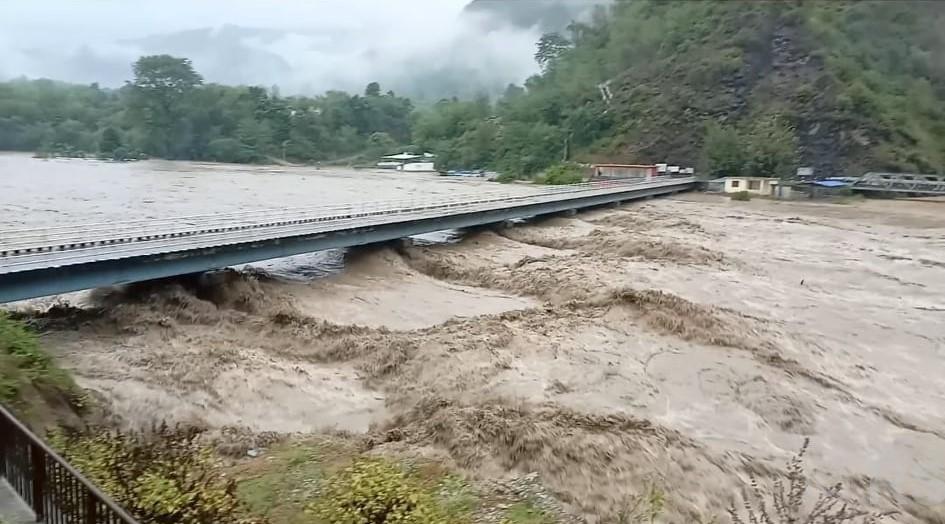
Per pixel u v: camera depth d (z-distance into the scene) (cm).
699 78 12462
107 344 2538
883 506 1753
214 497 1267
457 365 2422
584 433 1919
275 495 1576
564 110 14112
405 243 4634
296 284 3647
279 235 3566
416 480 1669
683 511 1631
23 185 8669
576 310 3181
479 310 3472
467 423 1930
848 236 5991
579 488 1692
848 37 13012
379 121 19350
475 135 15100
